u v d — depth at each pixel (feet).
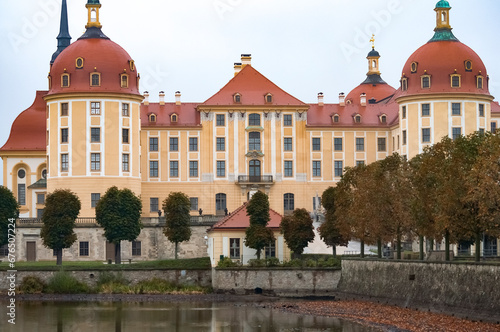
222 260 380.17
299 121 551.59
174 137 545.44
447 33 522.47
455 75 508.12
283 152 550.36
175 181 544.21
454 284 290.97
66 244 416.05
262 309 336.49
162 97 559.79
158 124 544.21
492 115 554.05
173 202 438.40
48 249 458.91
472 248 405.80
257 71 565.12
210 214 527.40
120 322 309.63
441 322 280.92
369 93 647.15
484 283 276.41
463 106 508.12
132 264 395.14
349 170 388.57
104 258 468.34
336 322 301.84
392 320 295.07
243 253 393.09
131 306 350.43
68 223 416.05
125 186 502.79
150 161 543.39
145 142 542.98
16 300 370.73
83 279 387.75
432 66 510.99
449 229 294.05
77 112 499.51
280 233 397.39
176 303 358.23
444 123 507.71
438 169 321.52
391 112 567.18
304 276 371.97
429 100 509.76
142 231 476.95
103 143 499.10
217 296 372.58
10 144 562.25
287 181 549.54
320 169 553.23
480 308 275.59
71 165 497.87
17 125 568.82
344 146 556.51
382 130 559.38
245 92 553.64
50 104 507.30
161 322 308.81
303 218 390.01
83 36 516.32
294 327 294.25
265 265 375.25
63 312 334.44
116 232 433.89
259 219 387.34
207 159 545.85
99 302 364.38
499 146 282.36
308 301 357.41
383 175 356.18
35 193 552.82
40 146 561.84
